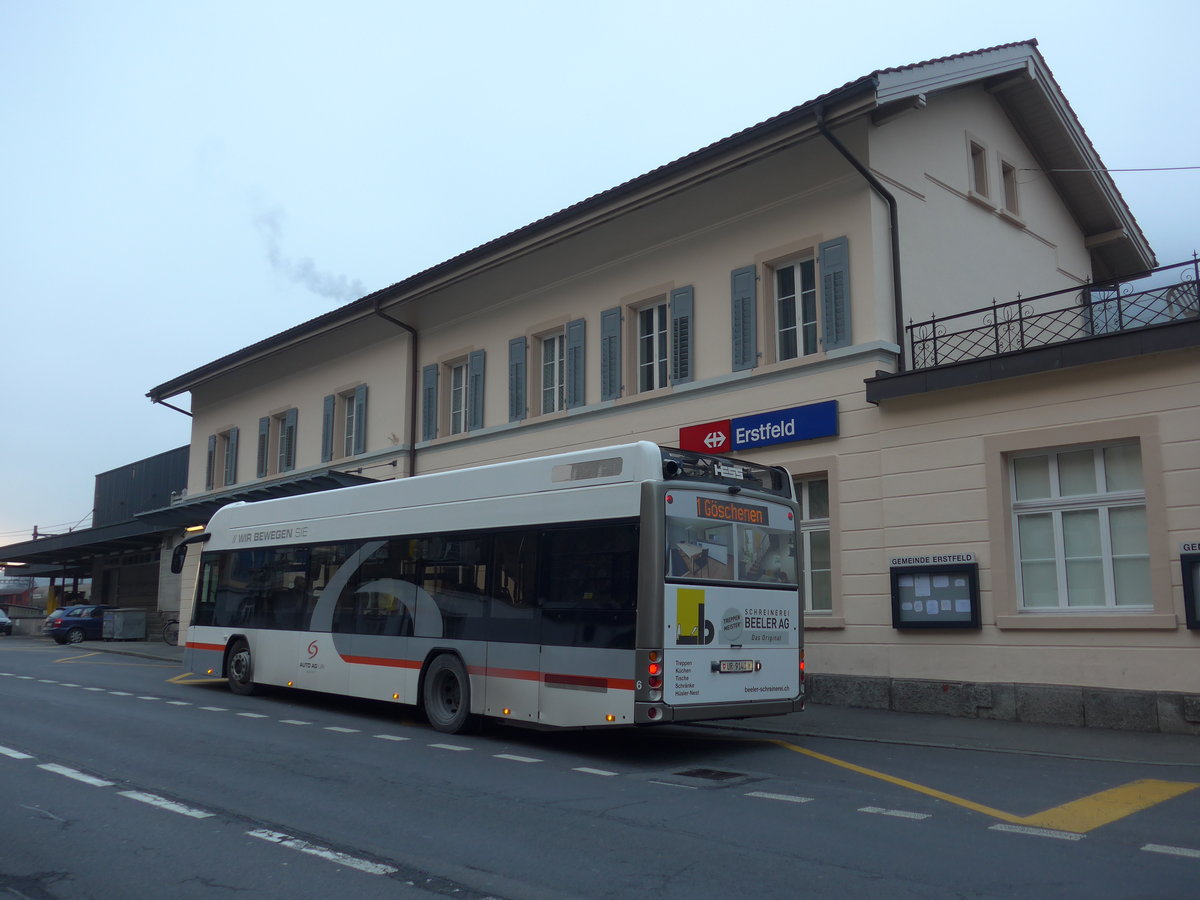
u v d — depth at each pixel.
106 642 35.53
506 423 20.02
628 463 10.35
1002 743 10.77
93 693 16.27
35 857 6.33
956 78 15.40
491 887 5.67
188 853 6.40
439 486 12.62
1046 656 12.15
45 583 78.06
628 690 9.80
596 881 5.77
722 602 10.42
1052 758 9.93
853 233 14.68
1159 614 11.29
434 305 22.08
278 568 15.30
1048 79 17.50
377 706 14.85
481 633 11.57
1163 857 6.23
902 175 15.14
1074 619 11.93
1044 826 7.06
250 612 15.76
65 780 8.74
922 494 13.44
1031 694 12.09
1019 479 12.84
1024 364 12.44
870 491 14.02
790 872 5.91
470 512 12.07
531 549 11.17
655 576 9.83
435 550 12.47
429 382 22.27
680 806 7.76
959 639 12.93
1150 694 11.22
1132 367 11.74
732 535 10.70
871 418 14.12
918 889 5.56
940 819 7.29
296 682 14.44
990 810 7.59
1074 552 12.31
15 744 10.73
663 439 16.89
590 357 18.52
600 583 10.33
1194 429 11.23
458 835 6.83
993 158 17.42
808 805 7.80
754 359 15.66
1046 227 18.75
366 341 24.19
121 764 9.52
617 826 7.08
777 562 11.16
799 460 14.91
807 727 12.24
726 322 16.19
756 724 12.59
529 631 10.98
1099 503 12.13
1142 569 11.78
